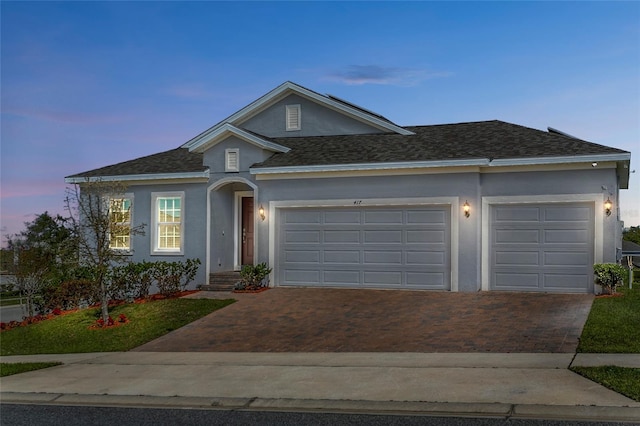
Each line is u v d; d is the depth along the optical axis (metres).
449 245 16.39
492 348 10.57
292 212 18.06
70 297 18.59
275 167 17.78
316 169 17.34
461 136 18.83
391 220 17.02
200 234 19.09
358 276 17.31
